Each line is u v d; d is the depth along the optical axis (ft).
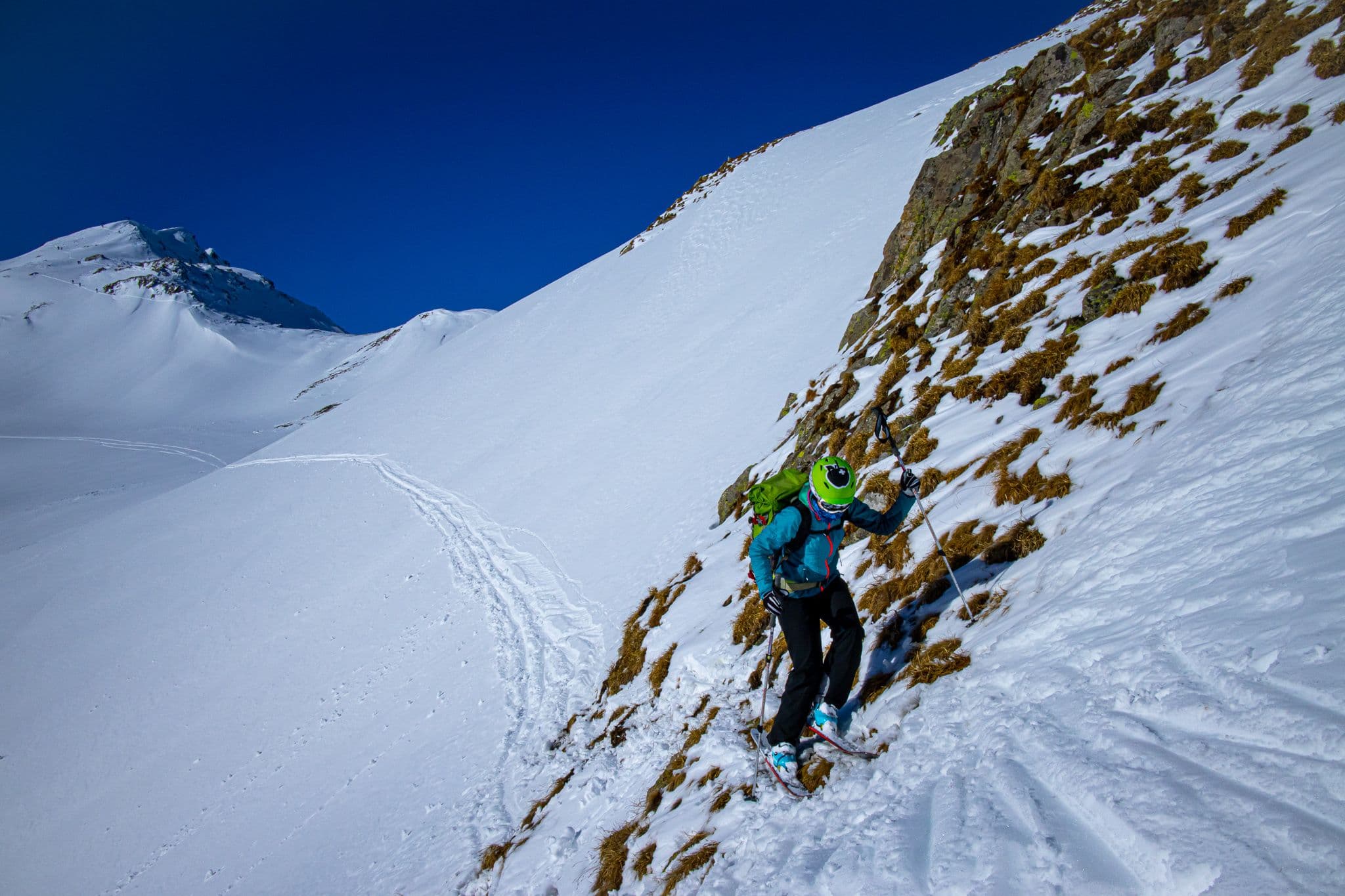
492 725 46.73
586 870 23.38
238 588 106.63
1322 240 20.40
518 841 30.22
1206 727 9.32
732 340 96.94
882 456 34.14
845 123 170.50
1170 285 25.86
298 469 166.91
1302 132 27.89
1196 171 31.83
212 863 49.93
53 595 124.06
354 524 118.32
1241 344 19.38
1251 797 7.86
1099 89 45.98
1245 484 13.75
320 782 53.36
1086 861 8.72
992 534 21.21
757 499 17.35
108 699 85.35
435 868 32.73
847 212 113.91
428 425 158.51
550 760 37.63
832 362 60.85
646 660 39.55
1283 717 8.38
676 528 60.23
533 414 128.88
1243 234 25.04
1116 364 24.53
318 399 568.41
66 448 398.62
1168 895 7.65
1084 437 22.08
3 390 606.55
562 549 75.05
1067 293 31.86
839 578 17.74
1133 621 12.71
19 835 64.64
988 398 30.07
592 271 197.47
